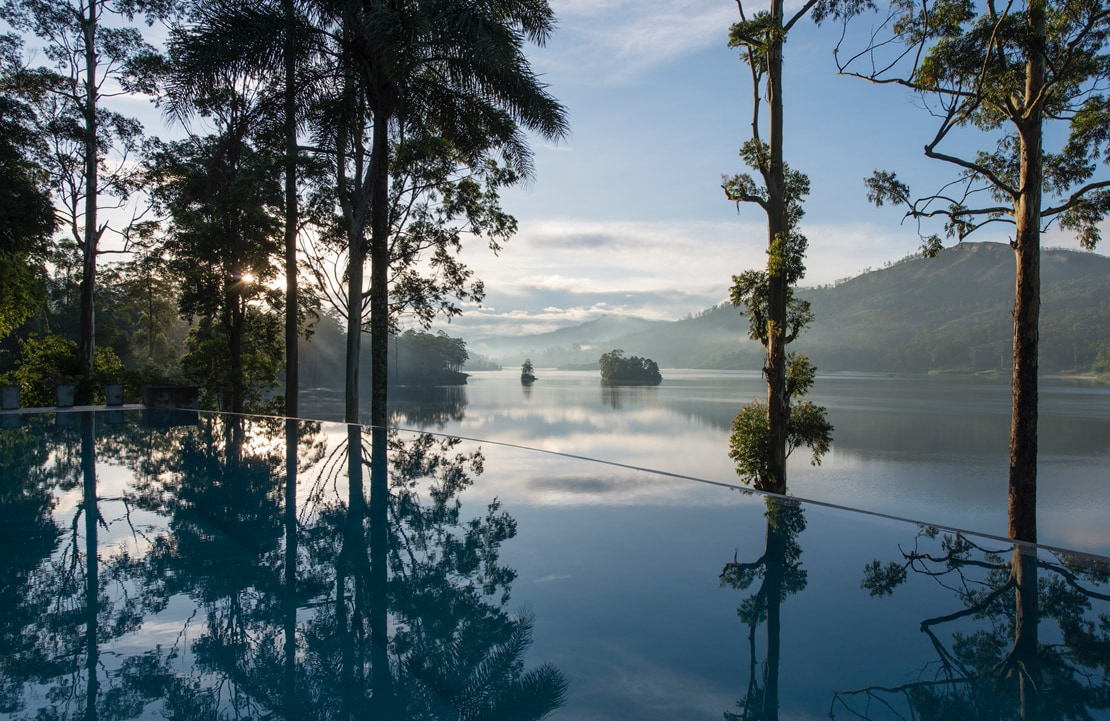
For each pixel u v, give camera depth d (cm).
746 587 220
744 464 1507
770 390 1441
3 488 420
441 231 1669
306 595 217
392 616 196
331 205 1677
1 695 145
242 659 166
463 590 220
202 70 948
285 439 696
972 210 1346
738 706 131
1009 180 1464
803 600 204
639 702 135
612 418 6600
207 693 146
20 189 1595
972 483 3594
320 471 491
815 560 253
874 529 310
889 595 210
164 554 269
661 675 150
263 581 233
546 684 143
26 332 3991
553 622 188
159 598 215
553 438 4934
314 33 979
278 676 153
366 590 222
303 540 292
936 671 150
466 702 138
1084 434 5303
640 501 381
